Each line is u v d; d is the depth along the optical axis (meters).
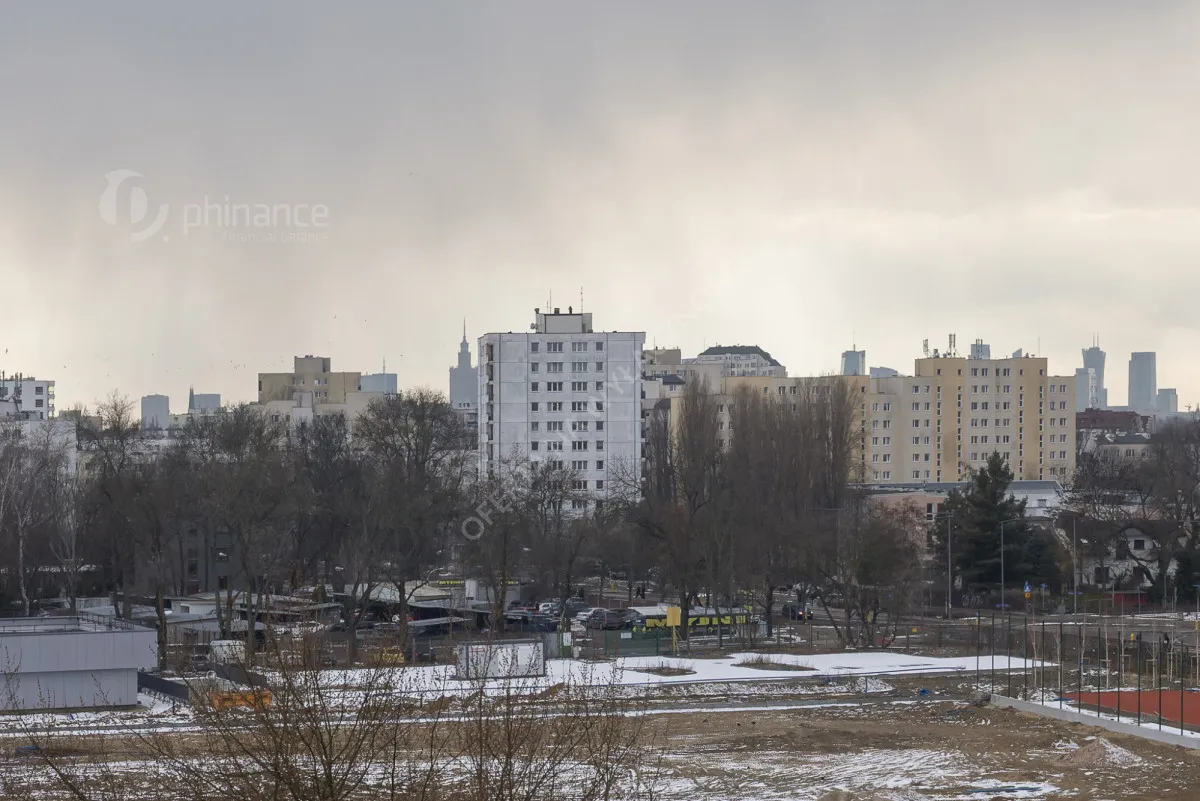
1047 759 88.44
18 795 64.94
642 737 95.19
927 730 99.69
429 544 180.00
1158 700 106.62
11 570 167.62
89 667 104.50
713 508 170.75
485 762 47.44
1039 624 173.00
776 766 86.00
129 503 146.25
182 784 48.06
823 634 171.75
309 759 43.38
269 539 150.88
